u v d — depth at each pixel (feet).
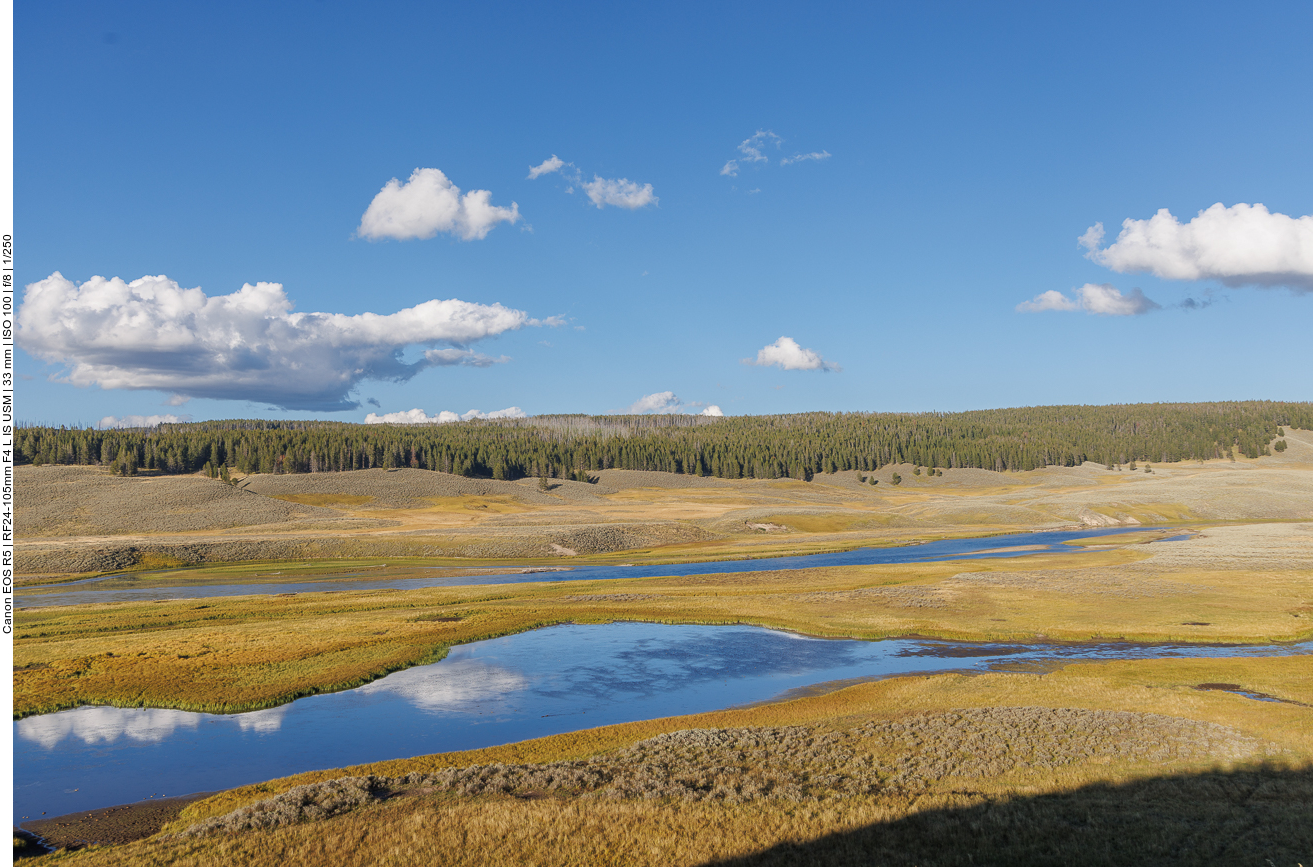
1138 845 54.90
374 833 61.11
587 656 143.74
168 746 93.81
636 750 83.41
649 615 179.11
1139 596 182.91
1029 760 75.51
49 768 86.33
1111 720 87.81
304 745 94.32
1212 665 118.93
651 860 55.88
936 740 82.64
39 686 117.50
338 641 150.41
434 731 100.22
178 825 69.36
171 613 188.65
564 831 60.49
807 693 116.67
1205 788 65.77
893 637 155.02
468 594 219.41
